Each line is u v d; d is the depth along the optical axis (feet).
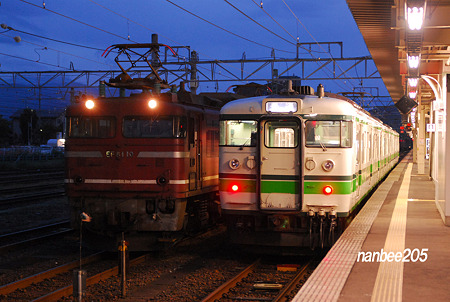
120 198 35.76
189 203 38.42
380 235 33.12
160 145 35.37
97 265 33.83
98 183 36.06
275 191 34.12
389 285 21.71
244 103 35.09
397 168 124.06
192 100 39.47
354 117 35.22
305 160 33.88
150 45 38.52
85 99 36.76
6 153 140.26
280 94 35.78
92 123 36.47
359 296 20.15
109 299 26.22
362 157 42.42
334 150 33.76
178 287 28.53
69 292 26.68
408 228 35.86
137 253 37.99
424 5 29.14
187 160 36.22
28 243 38.86
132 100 35.91
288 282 28.22
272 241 35.09
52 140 221.46
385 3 39.52
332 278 22.85
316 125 33.99
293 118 33.83
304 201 33.83
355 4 40.04
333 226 33.99
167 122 35.50
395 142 118.93
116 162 35.86
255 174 34.60
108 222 35.76
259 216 35.01
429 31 40.52
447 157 36.76
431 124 82.89
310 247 34.53
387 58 62.54
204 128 40.06
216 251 38.45
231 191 35.01
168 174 35.27
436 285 21.71
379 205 49.65
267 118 34.14
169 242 35.94
